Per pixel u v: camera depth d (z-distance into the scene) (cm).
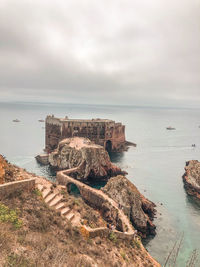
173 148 14050
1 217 1719
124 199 4494
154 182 7450
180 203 5812
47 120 11969
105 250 2195
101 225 2819
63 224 2127
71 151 7862
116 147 12656
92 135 11469
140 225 4266
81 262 1566
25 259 1285
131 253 2558
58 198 2747
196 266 3459
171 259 3606
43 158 9144
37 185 2762
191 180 6656
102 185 7069
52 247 1552
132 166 9431
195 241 4150
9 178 2495
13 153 10706
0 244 1327
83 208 2900
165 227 4594
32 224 1825
